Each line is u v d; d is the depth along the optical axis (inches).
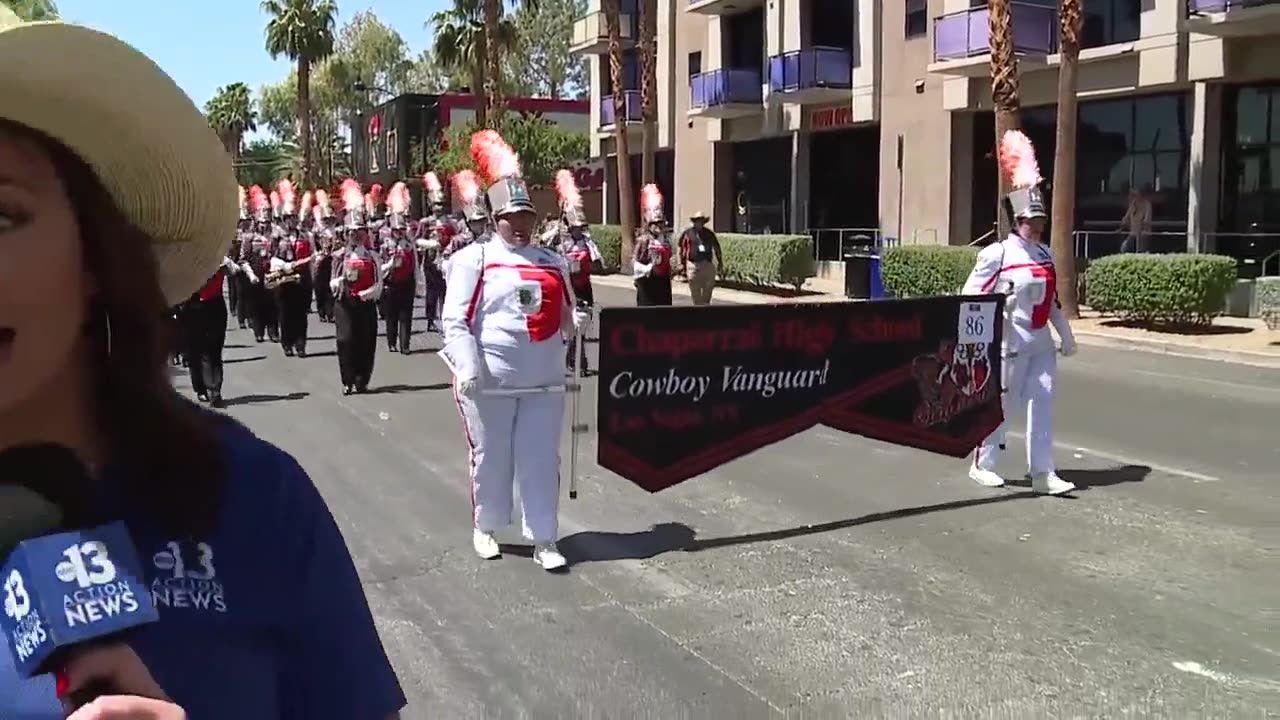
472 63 1946.4
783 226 1429.6
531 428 255.3
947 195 1135.6
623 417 274.7
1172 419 440.8
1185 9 890.7
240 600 56.2
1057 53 1007.6
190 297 65.5
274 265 658.8
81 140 54.0
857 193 1300.4
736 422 287.3
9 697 44.1
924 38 1147.9
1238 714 177.9
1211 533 277.1
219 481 56.8
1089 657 201.0
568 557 262.4
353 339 508.7
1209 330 724.7
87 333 54.4
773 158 1444.4
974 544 270.1
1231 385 534.0
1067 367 604.4
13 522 44.1
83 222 53.2
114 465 54.2
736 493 322.3
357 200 764.0
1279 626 215.2
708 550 267.1
